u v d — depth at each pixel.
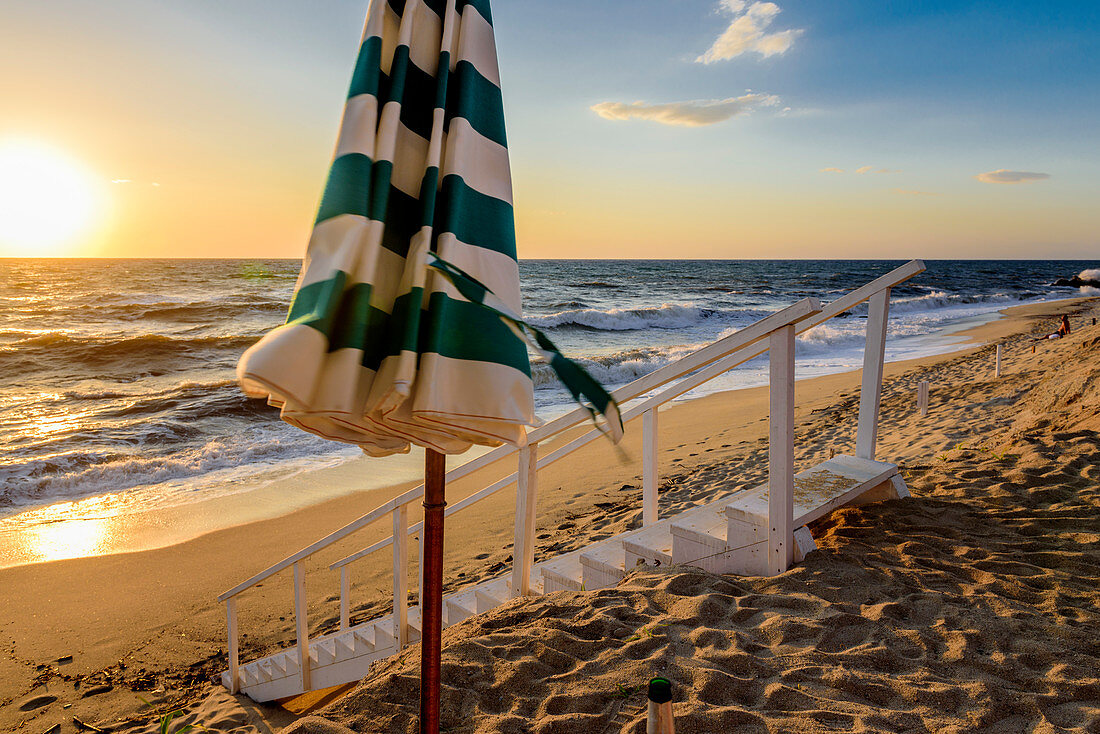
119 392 17.33
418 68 1.40
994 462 5.23
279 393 1.02
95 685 5.75
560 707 2.51
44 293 46.81
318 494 10.22
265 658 5.43
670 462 10.57
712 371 4.12
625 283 67.19
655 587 3.35
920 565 3.41
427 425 1.22
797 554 3.39
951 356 20.34
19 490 10.12
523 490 3.82
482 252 1.33
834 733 2.21
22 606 7.02
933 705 2.35
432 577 1.54
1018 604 3.01
